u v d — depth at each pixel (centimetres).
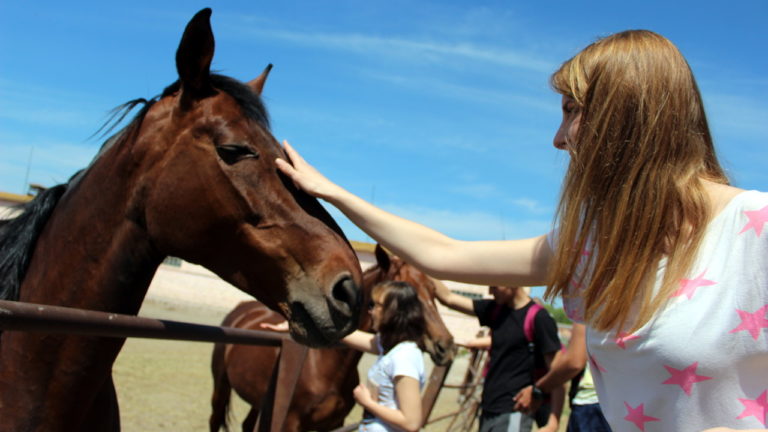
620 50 109
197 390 742
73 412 169
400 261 446
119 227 175
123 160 175
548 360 374
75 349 164
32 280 180
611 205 106
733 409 91
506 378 376
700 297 93
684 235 99
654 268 100
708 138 109
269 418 256
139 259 176
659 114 103
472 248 141
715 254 95
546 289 117
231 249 177
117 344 174
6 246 187
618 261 103
